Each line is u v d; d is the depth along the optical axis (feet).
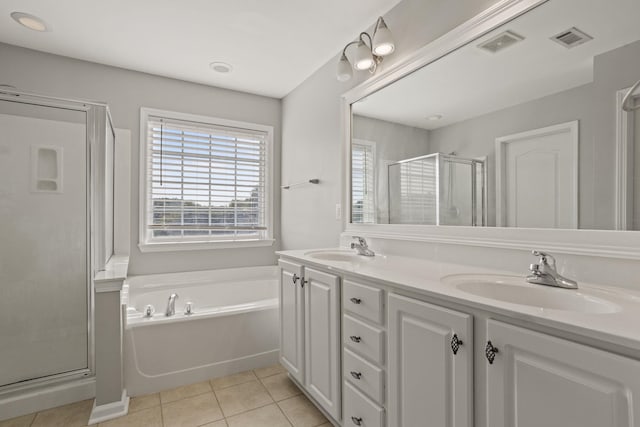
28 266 6.12
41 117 6.24
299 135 9.95
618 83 3.38
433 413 3.34
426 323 3.44
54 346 6.15
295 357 6.16
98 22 6.82
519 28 4.25
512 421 2.66
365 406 4.31
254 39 7.47
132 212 9.14
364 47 6.10
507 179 4.41
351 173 7.47
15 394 5.75
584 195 3.64
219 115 10.30
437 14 5.41
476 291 3.90
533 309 2.61
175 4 6.24
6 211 6.06
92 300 6.32
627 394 2.03
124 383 6.23
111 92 8.83
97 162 6.55
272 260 11.12
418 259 5.68
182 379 6.71
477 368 2.95
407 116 5.97
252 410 5.87
